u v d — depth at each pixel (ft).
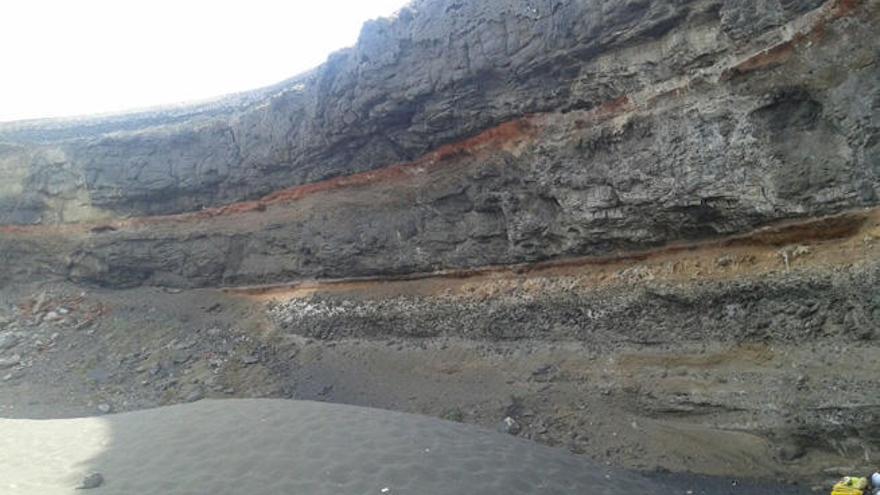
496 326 41.98
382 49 47.26
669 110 34.27
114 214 65.98
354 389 43.50
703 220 33.50
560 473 24.61
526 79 40.70
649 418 32.32
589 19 36.76
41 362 53.01
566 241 39.91
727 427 29.22
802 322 28.78
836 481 25.16
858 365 26.11
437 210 47.34
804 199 29.17
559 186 39.52
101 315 61.31
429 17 45.19
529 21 39.96
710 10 32.17
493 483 22.68
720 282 32.07
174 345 54.65
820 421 26.17
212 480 22.77
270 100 58.29
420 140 47.16
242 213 61.26
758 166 30.66
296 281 56.85
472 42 42.68
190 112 68.85
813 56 28.81
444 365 42.47
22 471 24.34
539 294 40.65
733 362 30.78
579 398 35.12
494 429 34.73
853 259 27.53
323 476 22.81
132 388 48.16
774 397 28.12
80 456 26.20
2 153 68.64
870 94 27.02
